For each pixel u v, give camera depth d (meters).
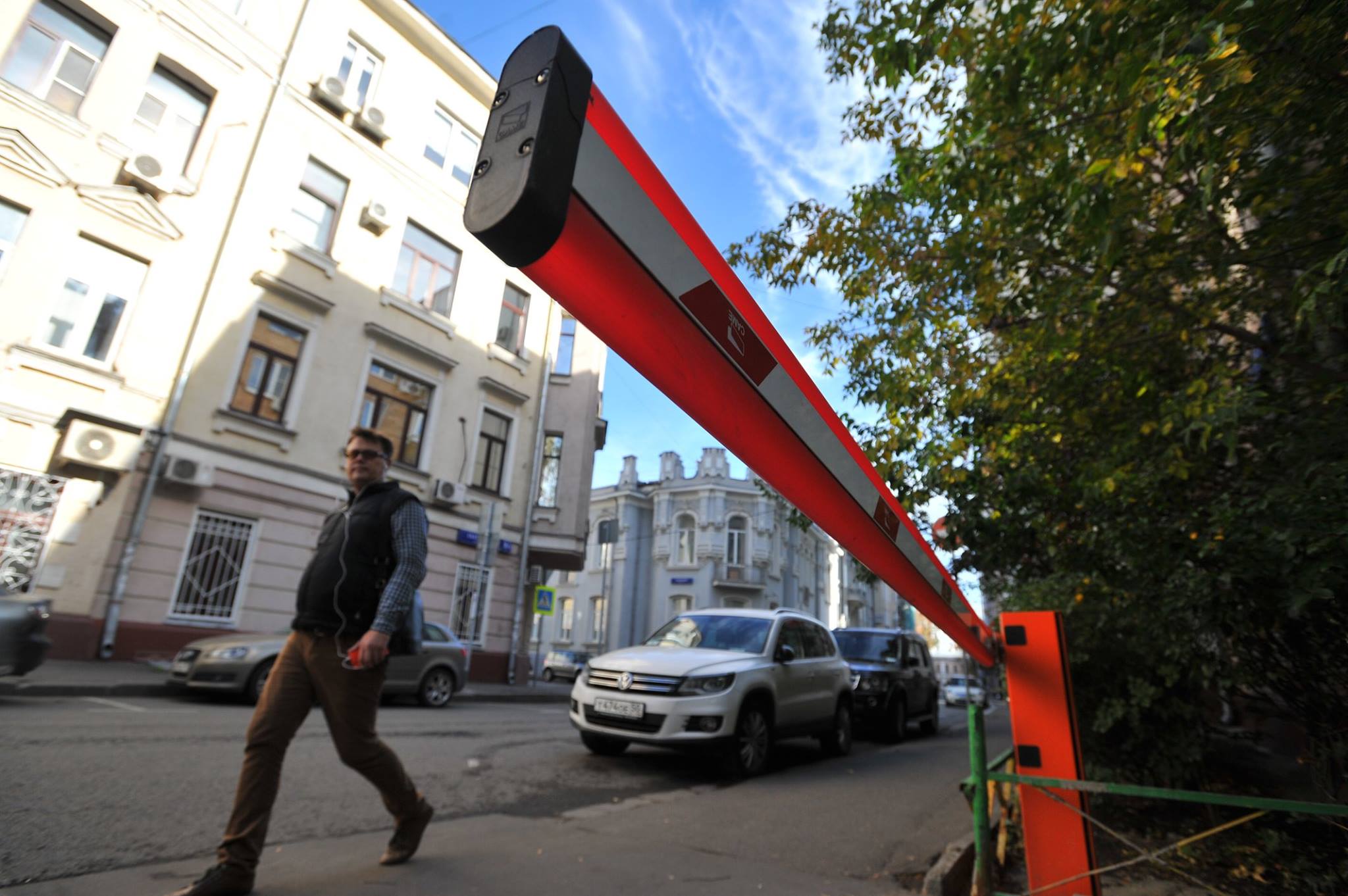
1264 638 3.44
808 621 8.21
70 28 11.23
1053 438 4.56
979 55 4.33
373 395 15.17
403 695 11.32
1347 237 2.74
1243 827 3.97
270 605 12.70
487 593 17.31
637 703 6.07
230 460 12.41
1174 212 3.74
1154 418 4.17
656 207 0.66
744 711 6.27
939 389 5.69
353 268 14.83
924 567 1.79
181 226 12.15
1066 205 3.42
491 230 0.50
